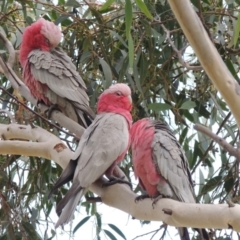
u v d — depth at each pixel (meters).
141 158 6.00
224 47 8.11
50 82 7.61
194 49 4.12
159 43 7.97
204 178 8.45
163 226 7.40
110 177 5.76
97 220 8.41
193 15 4.03
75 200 5.38
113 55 8.37
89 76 8.66
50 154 6.20
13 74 7.81
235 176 7.94
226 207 4.52
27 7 8.91
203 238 5.67
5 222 8.14
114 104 6.48
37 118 8.41
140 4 4.70
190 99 8.40
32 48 8.19
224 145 4.43
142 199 5.36
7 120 8.78
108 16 8.68
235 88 4.16
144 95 8.20
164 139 6.06
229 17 8.18
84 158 5.67
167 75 8.32
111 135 5.87
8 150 6.38
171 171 5.93
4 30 8.76
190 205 4.79
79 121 7.56
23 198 8.86
